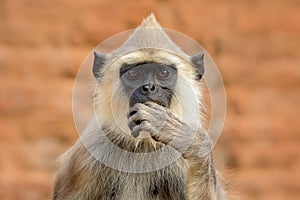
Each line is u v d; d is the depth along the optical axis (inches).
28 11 1334.9
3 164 1229.1
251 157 1301.7
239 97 1348.4
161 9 1376.7
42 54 1310.3
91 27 1343.5
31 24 1328.7
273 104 1353.3
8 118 1261.1
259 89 1364.4
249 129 1322.6
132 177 544.4
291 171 1304.1
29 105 1270.9
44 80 1295.5
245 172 1291.8
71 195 550.9
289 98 1362.0
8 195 1198.9
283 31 1408.7
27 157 1237.1
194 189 517.7
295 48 1400.1
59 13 1342.3
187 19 1384.1
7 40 1318.9
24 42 1320.1
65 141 1255.5
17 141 1247.5
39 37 1326.3
